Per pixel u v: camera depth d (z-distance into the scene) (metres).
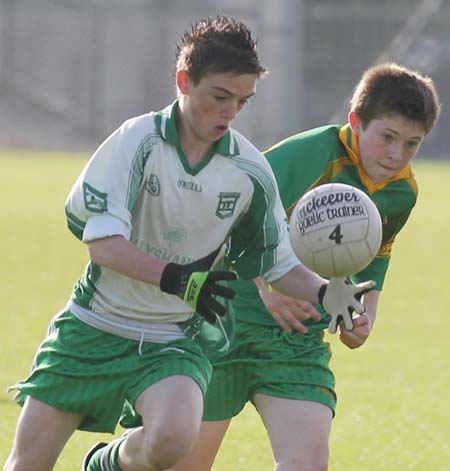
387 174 16.84
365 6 117.94
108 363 15.20
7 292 39.03
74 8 119.00
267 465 20.47
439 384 27.41
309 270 15.45
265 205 15.53
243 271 16.00
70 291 39.62
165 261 15.30
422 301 39.59
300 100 115.50
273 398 16.30
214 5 119.62
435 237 58.44
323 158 17.12
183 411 14.35
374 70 16.92
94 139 117.50
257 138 112.06
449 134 112.62
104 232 14.42
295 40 111.88
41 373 15.31
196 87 14.52
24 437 15.23
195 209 15.12
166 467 14.55
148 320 15.30
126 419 16.53
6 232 55.28
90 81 118.56
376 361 29.89
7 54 119.44
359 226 14.80
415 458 21.16
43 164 95.38
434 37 116.56
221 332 15.88
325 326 16.88
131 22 118.88
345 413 24.42
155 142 14.89
